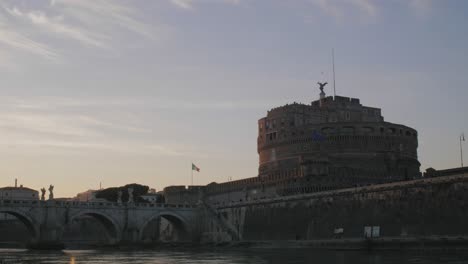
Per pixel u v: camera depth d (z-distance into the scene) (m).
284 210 164.38
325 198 150.88
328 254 112.88
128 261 103.00
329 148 198.75
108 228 186.38
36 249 158.62
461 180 117.00
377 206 135.25
